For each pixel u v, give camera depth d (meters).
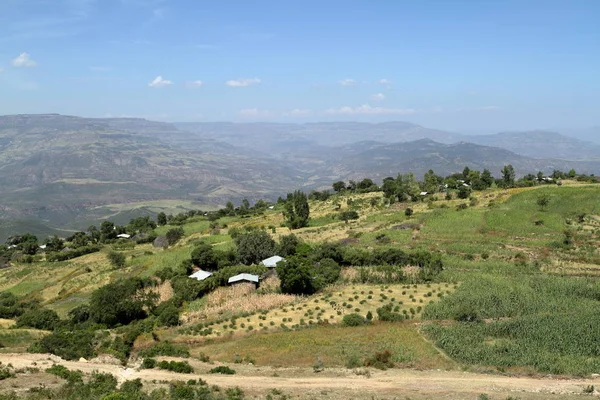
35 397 33.12
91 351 51.22
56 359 48.25
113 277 102.56
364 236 100.81
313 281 73.69
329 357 47.78
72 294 97.38
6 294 99.75
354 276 77.62
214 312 67.94
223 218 167.00
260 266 83.94
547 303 61.03
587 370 42.62
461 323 56.94
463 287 68.50
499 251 85.50
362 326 58.06
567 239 87.44
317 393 36.34
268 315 63.75
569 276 72.88
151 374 42.25
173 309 67.06
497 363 45.06
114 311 69.94
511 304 61.00
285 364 46.56
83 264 124.12
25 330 67.00
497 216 104.38
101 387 35.66
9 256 157.12
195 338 57.06
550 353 46.66
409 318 60.00
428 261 79.44
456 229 98.62
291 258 73.88
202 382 38.44
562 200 111.75
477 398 35.25
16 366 42.94
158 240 141.50
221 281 79.75
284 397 35.03
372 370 43.72
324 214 139.50
